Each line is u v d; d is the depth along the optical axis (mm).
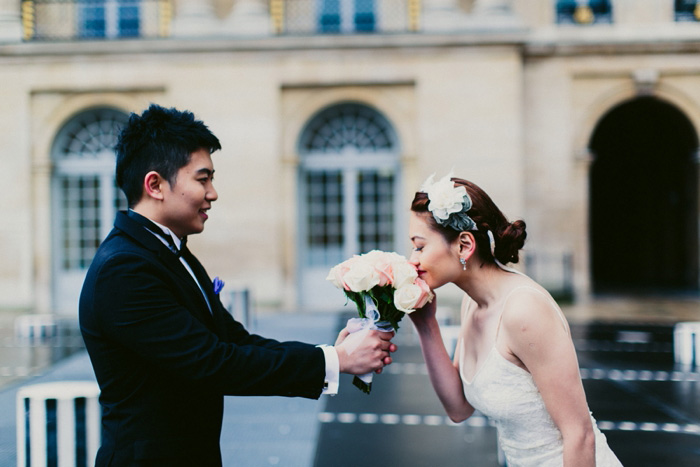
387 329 2062
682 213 17234
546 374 1864
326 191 14555
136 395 1799
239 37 13758
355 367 1956
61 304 14516
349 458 4715
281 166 14023
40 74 14062
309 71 13906
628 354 8844
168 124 1909
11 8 14180
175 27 14055
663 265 19094
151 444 1766
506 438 2086
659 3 14523
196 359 1754
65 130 14492
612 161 21453
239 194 13953
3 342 10070
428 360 2305
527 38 13688
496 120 13789
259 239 13930
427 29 13914
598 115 14664
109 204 14625
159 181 1896
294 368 1854
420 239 2082
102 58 14008
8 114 14125
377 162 14406
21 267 14188
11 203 14172
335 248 14523
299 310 13727
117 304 1759
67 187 14664
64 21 14719
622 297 15586
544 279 14641
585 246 14625
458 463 4605
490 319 2033
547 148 14664
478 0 14047
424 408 6098
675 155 17125
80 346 9609
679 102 14656
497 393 1980
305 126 14227
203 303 1963
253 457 4727
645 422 5625
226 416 5828
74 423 3797
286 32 14281
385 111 14016
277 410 6035
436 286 2115
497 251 2057
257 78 13930
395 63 13883
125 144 1926
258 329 10648
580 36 14539
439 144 13859
